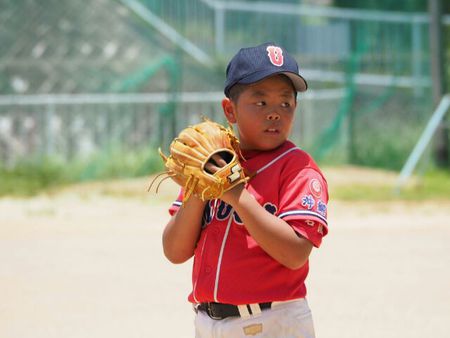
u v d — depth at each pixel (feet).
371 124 165.07
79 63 157.69
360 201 114.42
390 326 53.36
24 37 157.58
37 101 145.79
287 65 28.19
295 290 28.48
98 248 80.59
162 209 108.47
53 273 69.41
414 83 171.53
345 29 176.45
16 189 125.08
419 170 148.66
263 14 167.94
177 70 150.61
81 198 118.11
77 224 95.96
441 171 145.79
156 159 144.15
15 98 145.79
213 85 157.99
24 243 83.51
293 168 28.40
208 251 28.84
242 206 26.81
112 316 56.03
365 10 209.36
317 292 62.64
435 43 146.20
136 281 66.49
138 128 148.05
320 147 155.63
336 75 165.78
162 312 57.16
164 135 146.51
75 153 144.15
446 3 208.74
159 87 156.25
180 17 162.20
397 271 69.97
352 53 169.89
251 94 28.32
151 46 159.53
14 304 59.16
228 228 28.58
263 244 26.91
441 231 90.99
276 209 28.14
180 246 29.66
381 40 174.19
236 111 29.01
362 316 55.83
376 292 62.59
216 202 29.17
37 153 144.25
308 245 27.55
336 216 102.42
